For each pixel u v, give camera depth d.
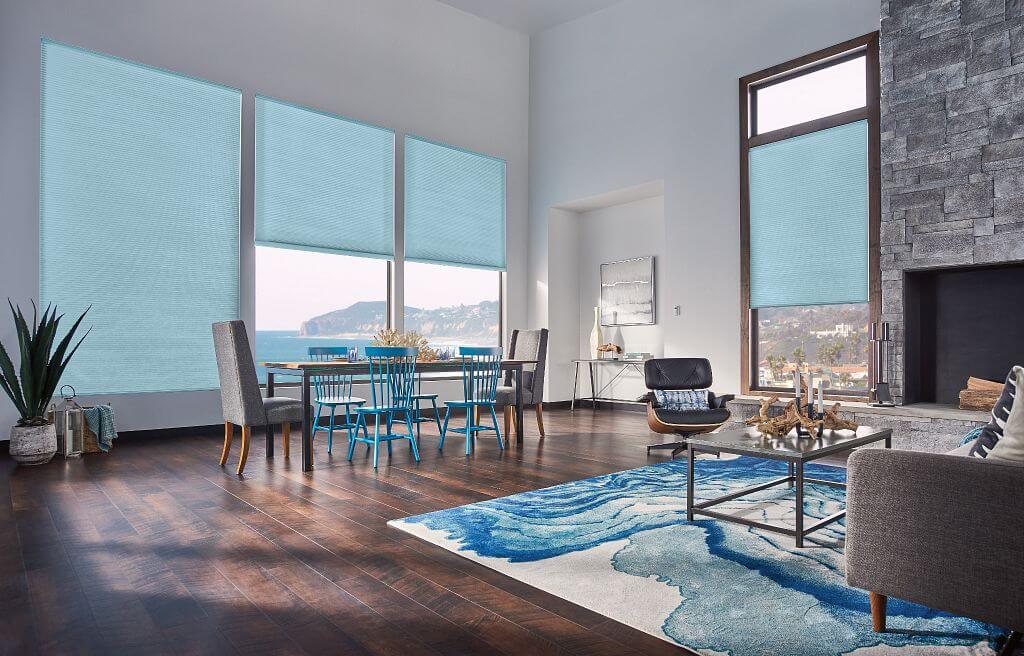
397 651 1.79
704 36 6.57
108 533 2.82
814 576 2.34
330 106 6.59
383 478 3.98
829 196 5.62
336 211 6.61
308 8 6.47
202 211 5.76
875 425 4.73
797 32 5.86
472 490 3.68
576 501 3.43
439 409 7.37
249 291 6.02
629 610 2.05
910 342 5.02
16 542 2.70
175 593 2.18
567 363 8.31
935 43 4.77
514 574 2.36
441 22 7.55
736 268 6.24
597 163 7.55
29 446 4.26
